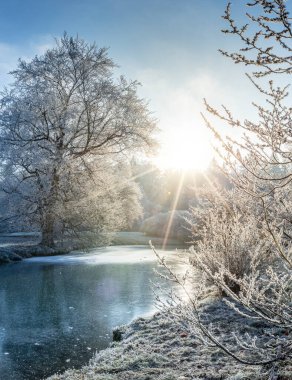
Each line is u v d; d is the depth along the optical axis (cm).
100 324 770
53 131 2433
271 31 237
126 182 2930
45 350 625
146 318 655
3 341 674
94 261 1862
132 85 2544
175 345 476
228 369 378
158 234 3675
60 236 2512
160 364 420
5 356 599
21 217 2403
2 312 888
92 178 2469
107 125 2547
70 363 566
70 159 2377
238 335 477
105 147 2536
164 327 566
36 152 2256
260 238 627
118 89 2525
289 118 249
